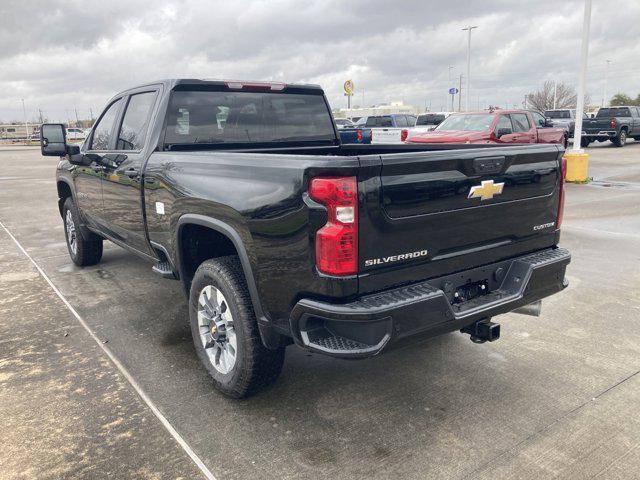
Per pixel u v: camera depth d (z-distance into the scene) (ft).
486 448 9.55
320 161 8.46
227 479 8.79
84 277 19.97
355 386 11.81
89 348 13.78
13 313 16.26
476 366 12.68
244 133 14.78
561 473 8.87
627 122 87.51
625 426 10.18
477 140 45.44
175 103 13.58
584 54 43.73
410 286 9.42
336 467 9.08
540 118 56.95
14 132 274.57
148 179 13.28
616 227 27.99
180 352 13.52
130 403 11.10
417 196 9.10
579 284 18.52
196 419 10.51
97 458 9.32
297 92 15.75
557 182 11.78
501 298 10.52
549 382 11.88
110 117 16.55
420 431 10.08
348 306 8.59
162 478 8.81
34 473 8.94
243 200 9.80
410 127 71.87
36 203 39.09
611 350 13.46
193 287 11.76
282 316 9.49
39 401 11.19
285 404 11.07
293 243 8.95
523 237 11.33
